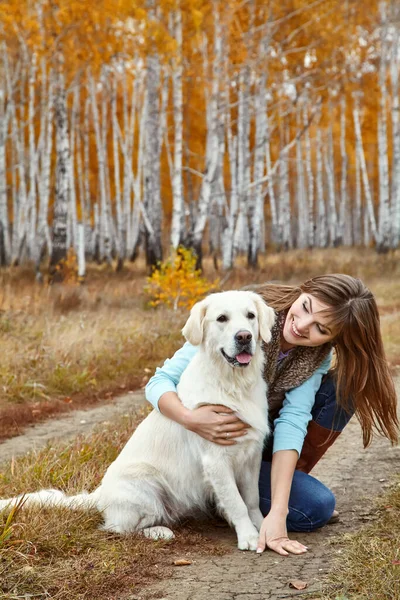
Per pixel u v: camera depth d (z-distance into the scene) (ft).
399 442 17.90
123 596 9.48
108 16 58.70
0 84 89.92
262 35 67.92
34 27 57.52
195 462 11.87
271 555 10.92
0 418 21.83
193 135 98.68
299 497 12.02
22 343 29.25
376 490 14.17
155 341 32.24
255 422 11.36
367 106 100.73
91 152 112.98
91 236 117.50
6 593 9.24
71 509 11.91
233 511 11.51
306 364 12.18
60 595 9.35
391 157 126.41
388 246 89.61
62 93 58.70
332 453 17.39
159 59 58.65
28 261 89.04
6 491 13.64
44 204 71.97
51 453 16.42
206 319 11.56
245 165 74.64
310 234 110.63
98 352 29.53
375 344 12.09
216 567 10.48
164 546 11.48
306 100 85.10
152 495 11.93
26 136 107.34
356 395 12.28
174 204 55.98
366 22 86.17
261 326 11.56
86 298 44.91
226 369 11.40
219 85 59.16
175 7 53.98
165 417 12.23
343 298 11.66
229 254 72.18
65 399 25.03
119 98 109.50
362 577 9.41
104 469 14.96
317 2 67.67
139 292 49.21
